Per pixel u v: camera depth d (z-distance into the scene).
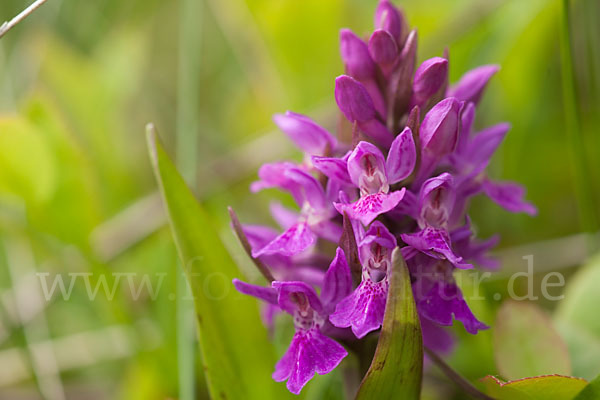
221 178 0.36
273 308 0.29
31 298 0.33
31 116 0.34
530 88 0.36
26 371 0.33
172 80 0.44
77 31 0.42
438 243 0.26
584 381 0.26
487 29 0.36
